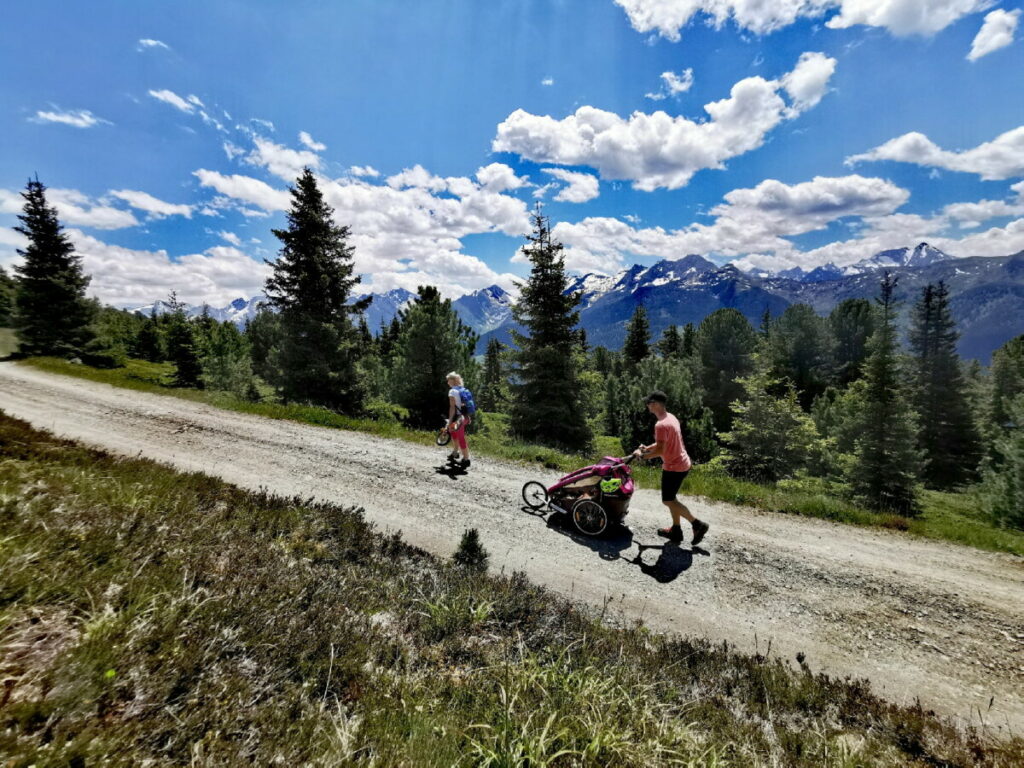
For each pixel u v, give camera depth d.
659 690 3.59
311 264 23.50
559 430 20.98
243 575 3.73
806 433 22.06
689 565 6.20
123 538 3.75
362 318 25.59
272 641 2.97
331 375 23.11
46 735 1.89
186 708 2.25
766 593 5.60
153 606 2.84
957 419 38.31
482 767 2.44
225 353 39.62
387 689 2.91
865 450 23.41
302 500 7.11
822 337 50.78
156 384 21.28
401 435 13.17
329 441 11.86
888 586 5.80
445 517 7.36
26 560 2.97
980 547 7.09
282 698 2.55
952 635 4.84
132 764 1.89
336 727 2.36
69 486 4.98
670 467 6.55
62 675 2.17
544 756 2.55
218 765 1.99
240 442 11.20
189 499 5.86
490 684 3.21
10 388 16.80
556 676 3.36
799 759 3.03
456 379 9.97
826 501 8.82
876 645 4.70
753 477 21.41
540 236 20.55
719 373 42.69
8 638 2.37
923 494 24.22
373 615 4.02
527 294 20.91
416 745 2.41
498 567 5.88
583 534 6.97
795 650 4.62
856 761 3.02
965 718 3.75
